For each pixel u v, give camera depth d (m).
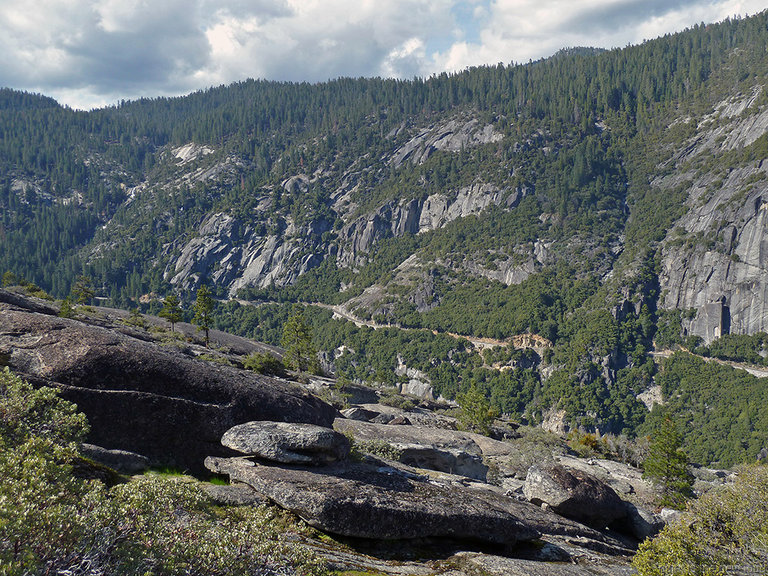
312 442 18.03
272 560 10.99
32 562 7.03
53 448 10.73
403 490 18.64
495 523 18.50
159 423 20.41
